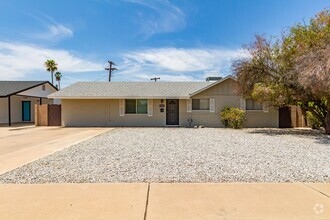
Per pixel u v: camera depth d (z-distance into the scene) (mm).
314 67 11656
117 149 9211
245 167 6461
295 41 14719
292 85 15008
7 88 22859
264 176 5633
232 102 19438
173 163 6922
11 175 5777
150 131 16062
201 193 4555
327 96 13258
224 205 4031
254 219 3561
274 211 3803
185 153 8406
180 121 19625
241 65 16453
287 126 19391
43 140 12008
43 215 3693
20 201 4215
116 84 22984
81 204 4090
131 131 16047
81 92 20312
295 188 4797
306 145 10266
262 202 4137
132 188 4840
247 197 4352
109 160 7324
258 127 19281
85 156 7922
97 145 10172
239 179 5430
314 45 13406
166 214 3727
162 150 8984
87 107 20219
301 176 5629
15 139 12445
